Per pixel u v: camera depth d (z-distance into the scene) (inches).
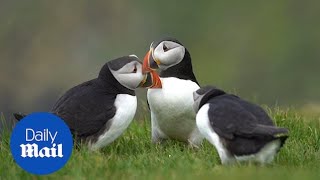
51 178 430.0
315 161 478.3
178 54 520.7
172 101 513.7
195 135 527.2
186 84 518.3
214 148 494.6
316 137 531.8
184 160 467.2
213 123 447.8
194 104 472.7
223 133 443.2
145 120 587.8
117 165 451.8
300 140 535.5
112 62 494.9
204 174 434.6
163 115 520.7
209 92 466.6
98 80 498.3
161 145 534.0
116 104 487.2
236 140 441.1
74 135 483.8
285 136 429.1
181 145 539.5
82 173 432.8
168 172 437.4
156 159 480.4
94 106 485.7
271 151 439.5
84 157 459.8
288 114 575.5
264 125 437.7
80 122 482.9
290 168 448.8
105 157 472.1
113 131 490.3
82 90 495.2
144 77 500.1
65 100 494.0
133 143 535.5
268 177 417.1
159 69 525.3
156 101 516.4
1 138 536.4
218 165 459.8
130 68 492.4
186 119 519.8
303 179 416.2
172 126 525.3
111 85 492.4
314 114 627.5
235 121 440.8
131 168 453.1
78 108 485.7
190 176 424.2
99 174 431.8
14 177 433.1
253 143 436.8
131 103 491.8
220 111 448.1
